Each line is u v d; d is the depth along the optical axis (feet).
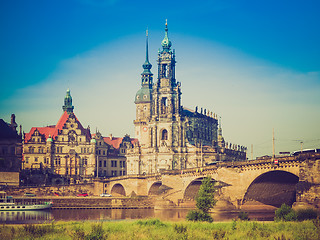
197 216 458.09
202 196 468.75
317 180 466.29
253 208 568.00
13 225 430.20
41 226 387.55
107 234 349.20
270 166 518.78
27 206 647.15
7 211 637.71
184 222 418.10
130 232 358.64
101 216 577.43
